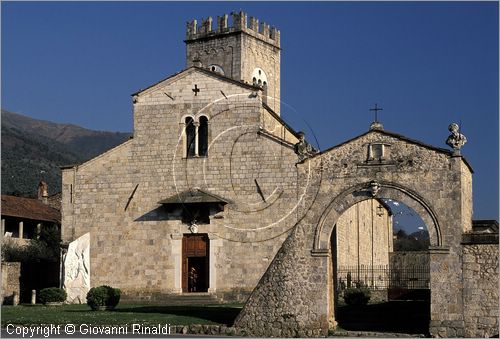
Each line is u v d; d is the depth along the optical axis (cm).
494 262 4869
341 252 7531
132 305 6775
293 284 5106
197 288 7000
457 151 5006
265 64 10131
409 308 6069
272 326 5091
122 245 7119
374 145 5153
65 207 7256
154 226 7081
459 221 4959
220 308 6153
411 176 5069
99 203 7206
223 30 9850
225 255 6888
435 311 4934
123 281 7075
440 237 4972
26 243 9088
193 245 7012
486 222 5684
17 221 9188
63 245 7200
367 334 5022
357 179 5153
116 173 7206
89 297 6334
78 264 7138
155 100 7212
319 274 5084
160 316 5656
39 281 7788
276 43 10331
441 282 4944
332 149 5222
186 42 10119
